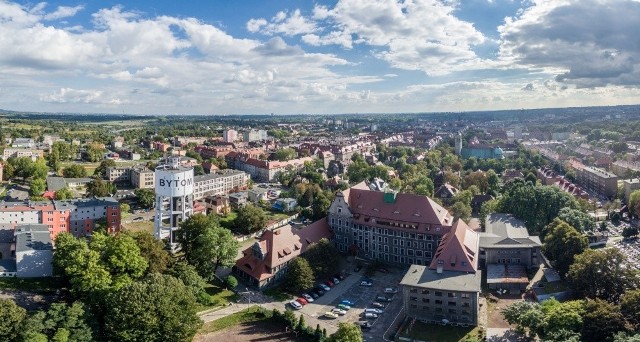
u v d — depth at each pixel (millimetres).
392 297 176875
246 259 192000
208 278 181500
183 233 192125
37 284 167000
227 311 163750
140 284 138750
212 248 180875
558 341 127688
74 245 160250
